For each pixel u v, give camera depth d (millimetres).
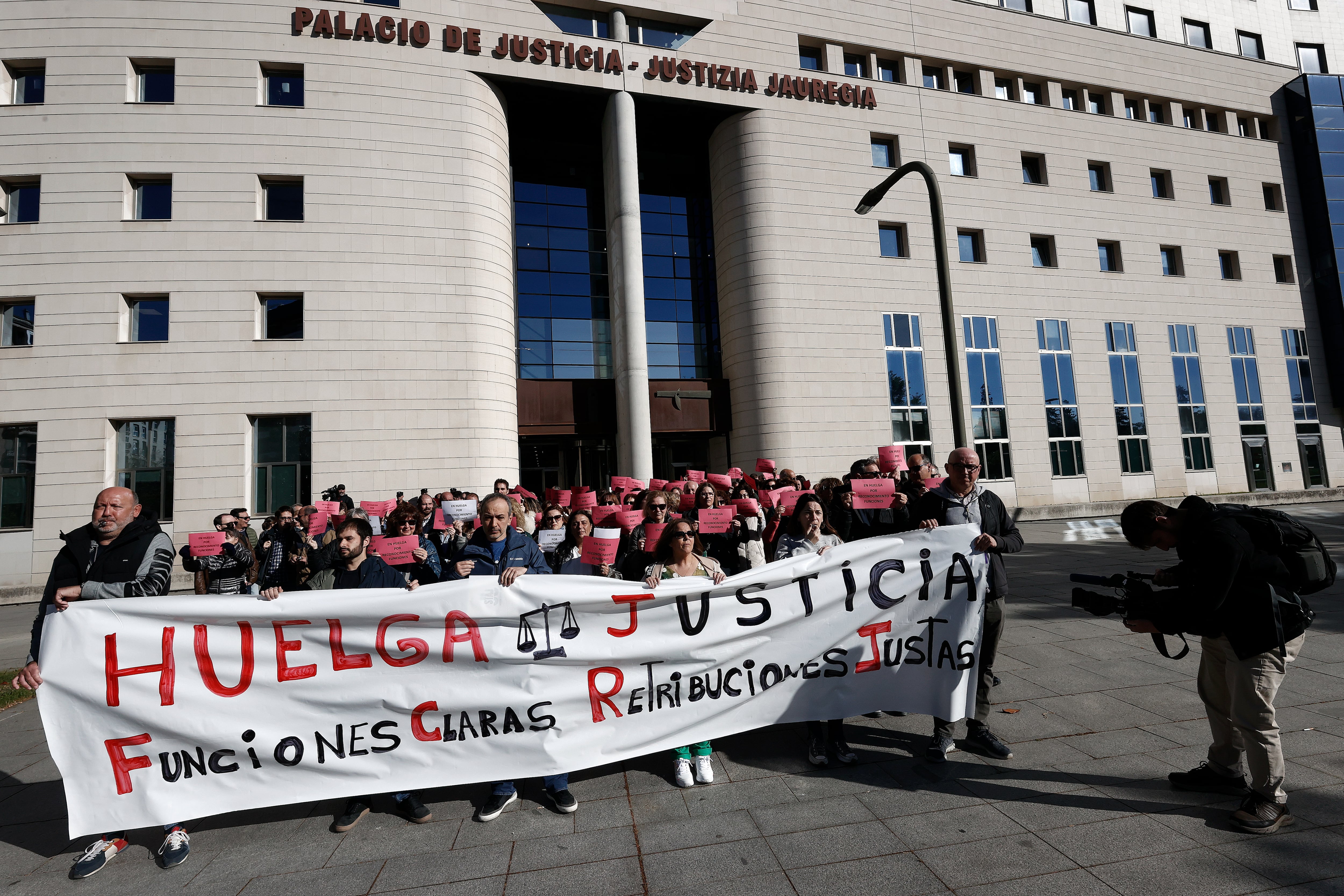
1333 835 2900
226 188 15477
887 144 21719
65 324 14656
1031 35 23281
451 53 17156
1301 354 25578
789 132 20312
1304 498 23984
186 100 15477
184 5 15664
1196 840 2916
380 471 15797
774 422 19547
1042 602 8180
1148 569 10406
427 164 16719
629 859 2971
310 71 16094
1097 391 22516
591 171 21844
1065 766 3701
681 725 3816
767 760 4043
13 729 5195
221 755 3357
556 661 3707
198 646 3404
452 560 6113
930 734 4328
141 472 14812
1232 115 26156
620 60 18750
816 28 20844
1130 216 23781
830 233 20469
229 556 6977
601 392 20016
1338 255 25656
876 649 4090
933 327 21062
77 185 14945
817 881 2730
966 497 4355
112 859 3229
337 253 15930
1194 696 4734
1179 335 23906
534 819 3428
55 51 15234
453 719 3570
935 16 22172
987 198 22000
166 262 15070
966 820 3172
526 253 20875
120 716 3268
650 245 22266
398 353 16156
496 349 17234
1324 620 6766
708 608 3941
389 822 3479
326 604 3541
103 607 3326
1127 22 25578
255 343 15320
